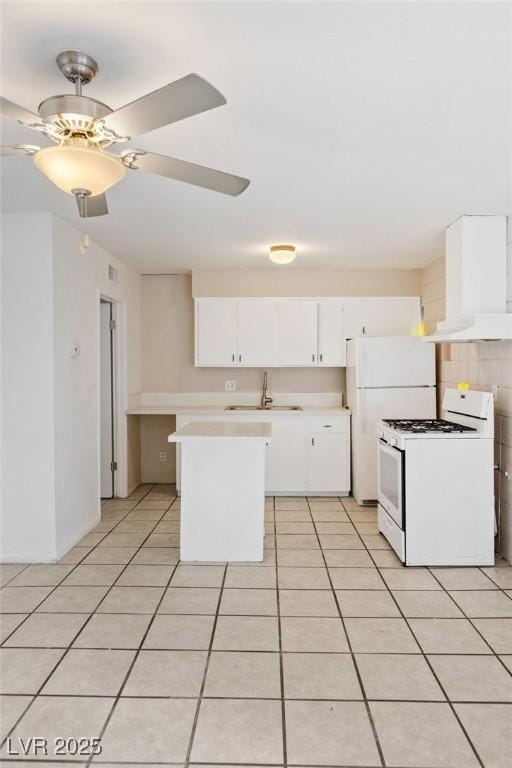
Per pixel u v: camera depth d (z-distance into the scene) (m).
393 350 4.70
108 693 1.99
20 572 3.16
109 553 3.49
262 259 4.72
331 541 3.74
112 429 4.97
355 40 1.52
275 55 1.60
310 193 2.94
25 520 3.32
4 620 2.56
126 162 1.70
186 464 3.35
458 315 3.48
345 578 3.08
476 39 1.53
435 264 4.73
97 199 2.03
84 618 2.58
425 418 4.72
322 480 5.01
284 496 5.07
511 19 1.43
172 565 3.28
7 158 2.39
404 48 1.57
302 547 3.62
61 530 3.42
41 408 3.28
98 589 2.92
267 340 5.19
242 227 3.65
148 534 3.88
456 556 3.28
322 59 1.62
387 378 4.70
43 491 3.30
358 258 4.68
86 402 3.89
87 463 3.92
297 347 5.19
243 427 3.65
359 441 4.72
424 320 5.08
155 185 2.79
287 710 1.89
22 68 1.68
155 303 5.54
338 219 3.46
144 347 5.56
